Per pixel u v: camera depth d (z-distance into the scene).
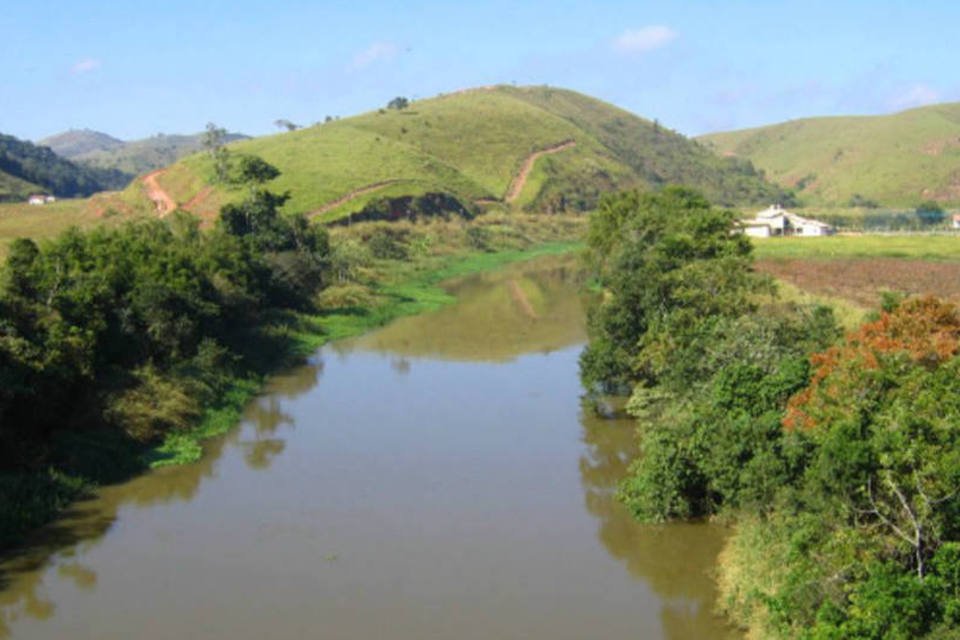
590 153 195.38
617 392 42.56
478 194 149.62
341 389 45.41
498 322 65.81
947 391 21.16
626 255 52.94
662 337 36.66
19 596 22.78
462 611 21.89
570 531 26.83
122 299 41.00
